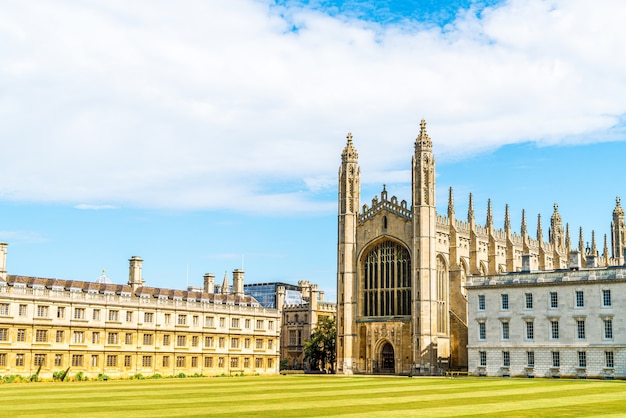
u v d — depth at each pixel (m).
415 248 139.88
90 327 116.81
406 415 45.22
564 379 104.12
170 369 128.50
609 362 105.19
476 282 119.88
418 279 138.88
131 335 123.06
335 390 74.00
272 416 44.72
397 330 140.75
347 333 146.88
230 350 139.88
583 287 109.00
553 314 111.12
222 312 139.50
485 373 116.88
